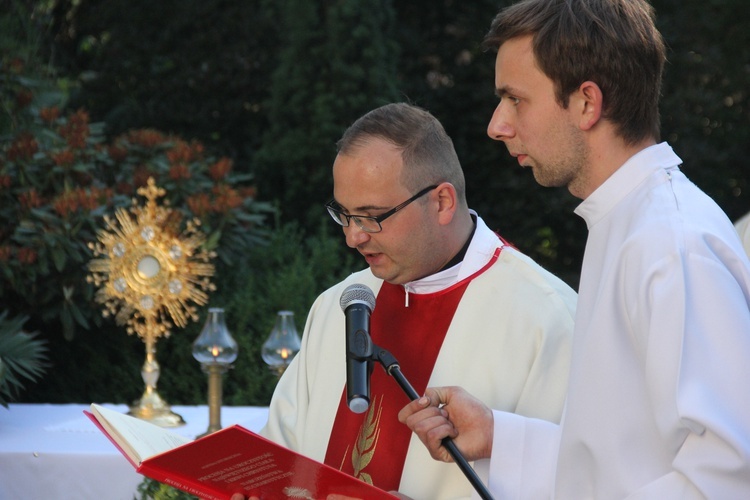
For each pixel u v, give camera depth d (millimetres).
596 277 2443
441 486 3139
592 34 2350
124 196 6965
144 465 2654
